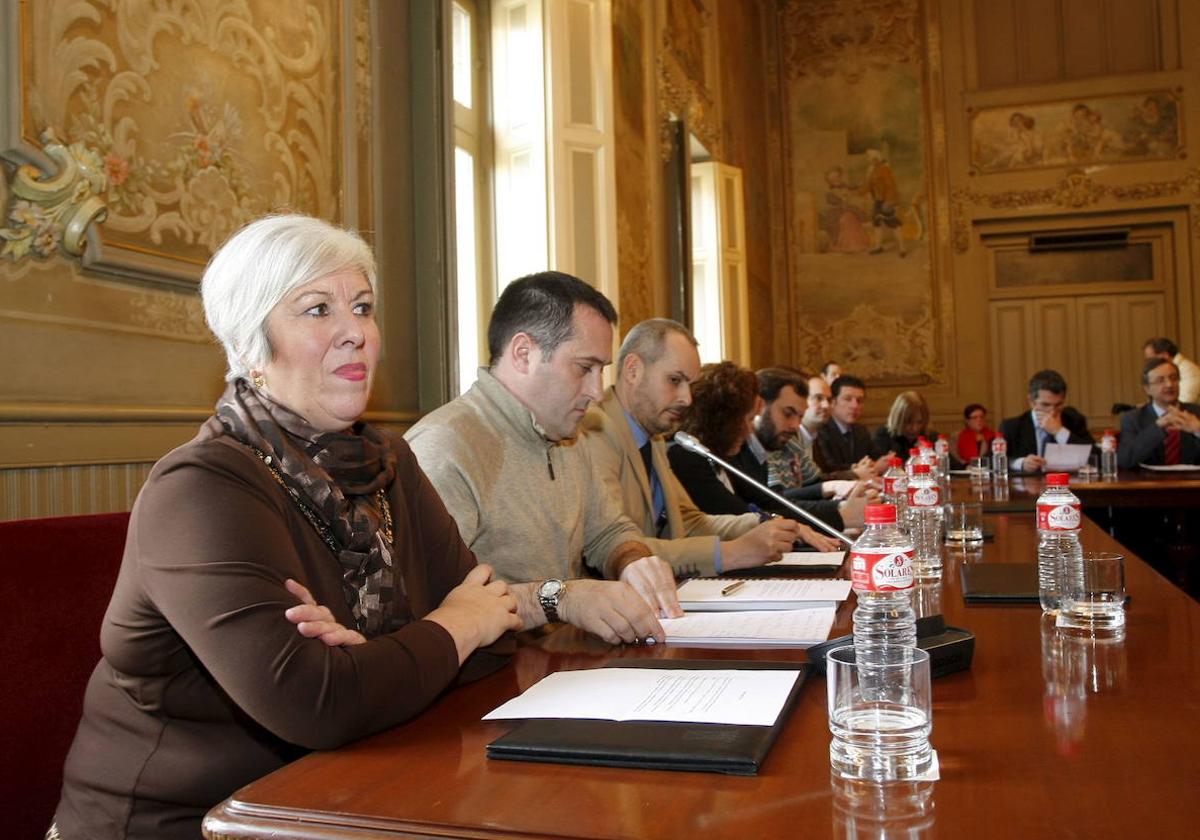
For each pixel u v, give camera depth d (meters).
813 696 1.13
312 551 1.26
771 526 2.23
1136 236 10.48
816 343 10.88
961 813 0.79
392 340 3.31
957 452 8.34
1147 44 10.35
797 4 11.02
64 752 1.33
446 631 1.22
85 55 1.94
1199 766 0.88
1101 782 0.85
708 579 2.05
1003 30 10.63
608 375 4.80
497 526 1.94
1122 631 1.44
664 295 6.31
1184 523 4.78
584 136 4.59
